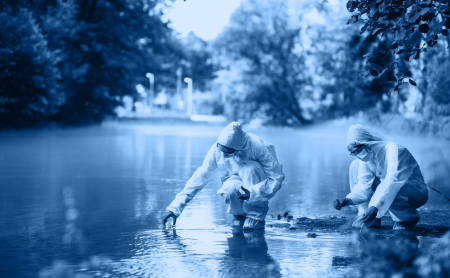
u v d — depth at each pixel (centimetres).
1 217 587
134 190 835
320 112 4634
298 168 1282
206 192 838
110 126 4328
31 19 2623
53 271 371
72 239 476
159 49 4747
